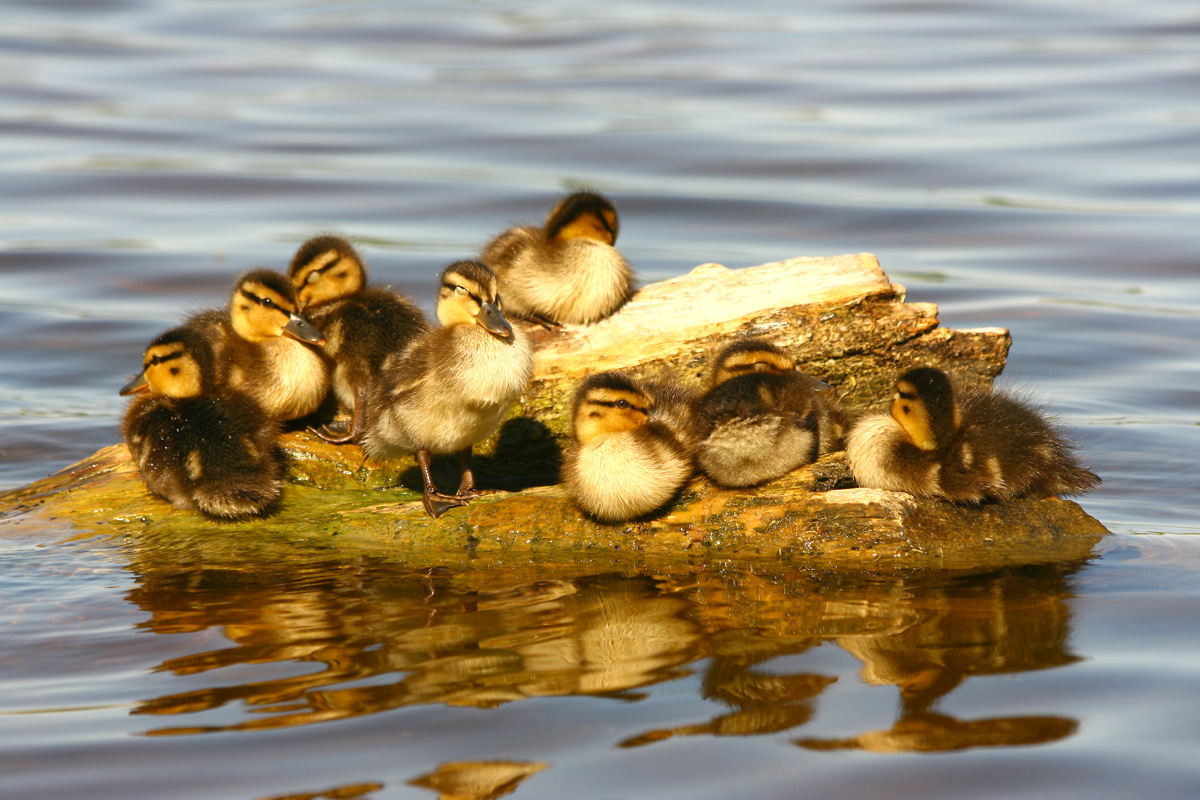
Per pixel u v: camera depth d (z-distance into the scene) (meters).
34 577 10.79
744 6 47.88
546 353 14.68
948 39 40.00
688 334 14.61
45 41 39.25
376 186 26.92
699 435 11.54
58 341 19.48
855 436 11.98
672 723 7.87
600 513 11.48
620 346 14.63
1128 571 10.73
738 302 15.10
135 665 8.80
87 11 43.69
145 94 34.03
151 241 23.83
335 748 7.58
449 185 27.06
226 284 21.97
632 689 8.35
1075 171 27.30
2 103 32.41
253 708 8.10
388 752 7.53
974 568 10.88
